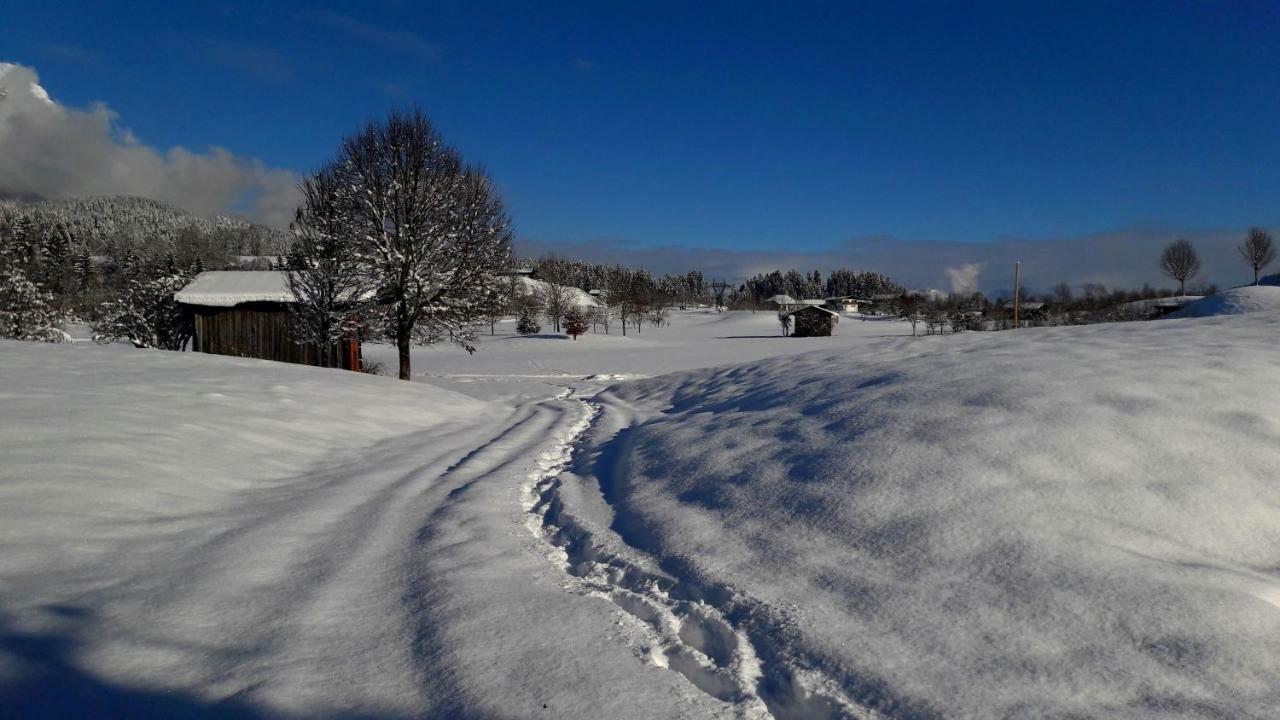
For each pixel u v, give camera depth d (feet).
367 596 10.87
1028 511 11.89
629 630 9.76
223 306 72.49
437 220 66.49
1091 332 29.96
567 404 42.24
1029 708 7.29
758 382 31.60
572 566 12.72
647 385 44.50
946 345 32.09
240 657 8.82
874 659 8.39
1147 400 15.99
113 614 9.84
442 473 20.51
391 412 32.40
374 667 8.59
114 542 12.66
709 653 9.39
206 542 13.19
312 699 7.83
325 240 68.33
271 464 20.26
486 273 68.74
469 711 7.57
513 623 9.78
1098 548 10.58
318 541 13.58
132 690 7.93
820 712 7.72
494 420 35.50
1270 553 11.01
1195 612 8.70
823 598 10.08
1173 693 7.38
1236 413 15.11
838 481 14.10
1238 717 6.93
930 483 13.26
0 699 7.55
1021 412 15.97
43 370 30.58
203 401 25.90
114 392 25.46
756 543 12.32
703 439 20.07
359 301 69.26
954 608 9.38
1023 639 8.54
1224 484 12.58
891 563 10.87
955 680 7.85
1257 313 30.17
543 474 20.97
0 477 14.46
